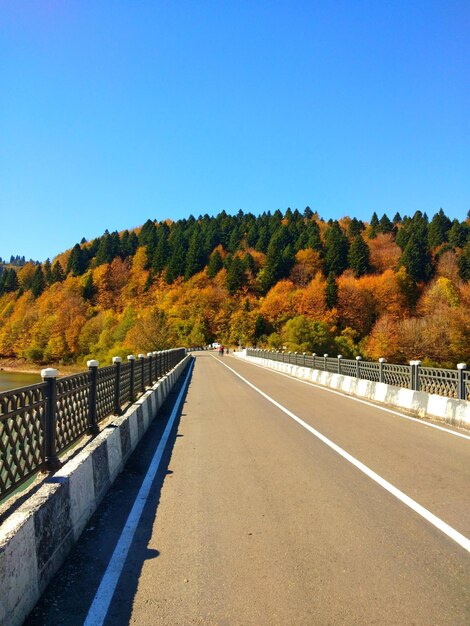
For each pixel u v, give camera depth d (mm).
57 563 3811
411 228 126188
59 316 111562
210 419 11867
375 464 7168
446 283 81812
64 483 4223
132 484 6230
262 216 177500
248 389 20234
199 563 3906
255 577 3646
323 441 8953
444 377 11773
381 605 3225
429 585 3496
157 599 3352
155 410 12609
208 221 179500
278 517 4949
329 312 97812
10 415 4387
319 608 3191
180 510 5211
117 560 3982
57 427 5891
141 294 135125
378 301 96938
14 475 4484
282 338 92250
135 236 165250
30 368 99375
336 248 122625
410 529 4590
